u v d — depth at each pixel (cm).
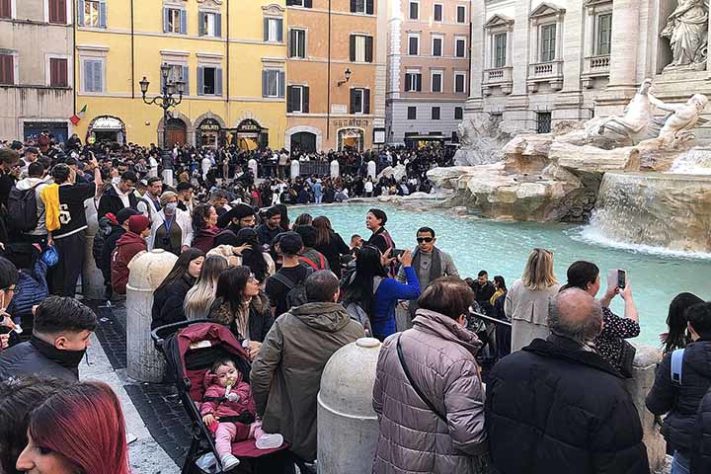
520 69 4938
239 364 634
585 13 4397
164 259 883
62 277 1046
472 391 453
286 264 781
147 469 650
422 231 947
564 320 420
